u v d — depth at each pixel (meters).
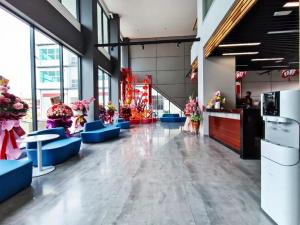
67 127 6.32
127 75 14.45
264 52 8.15
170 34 15.73
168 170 4.18
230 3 5.42
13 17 4.91
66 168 4.40
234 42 6.73
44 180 3.71
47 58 6.57
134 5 11.45
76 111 7.53
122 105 13.86
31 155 4.56
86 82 8.62
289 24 5.43
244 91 15.58
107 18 12.45
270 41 6.75
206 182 3.52
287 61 10.17
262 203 2.56
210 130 8.36
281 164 2.15
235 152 5.70
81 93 8.64
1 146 3.97
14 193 3.11
